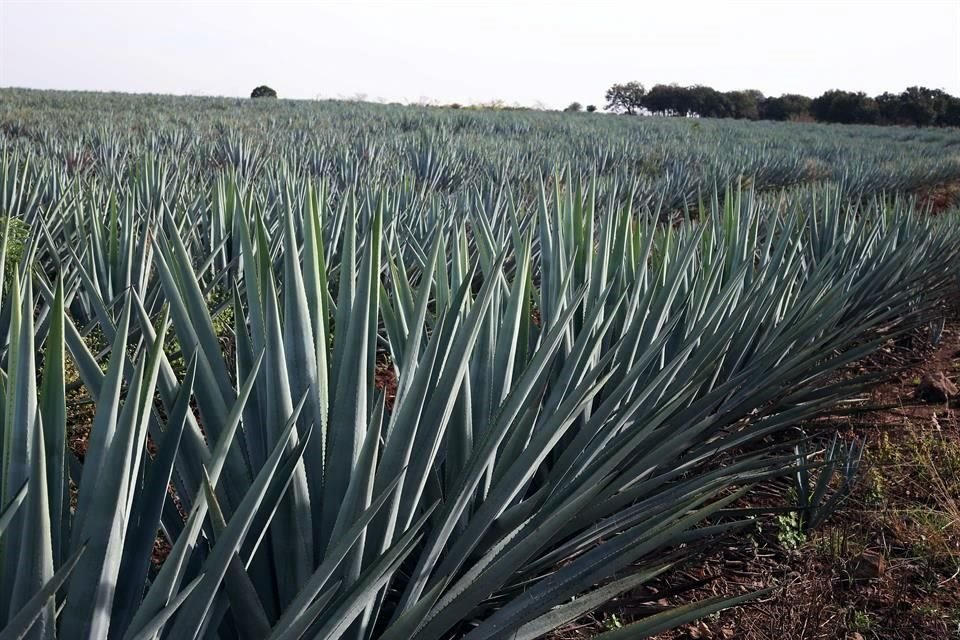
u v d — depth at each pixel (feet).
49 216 19.62
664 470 10.45
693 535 8.27
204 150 53.06
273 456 5.09
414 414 6.45
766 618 9.77
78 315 15.16
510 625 6.48
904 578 10.77
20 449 4.88
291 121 105.29
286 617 5.24
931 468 13.48
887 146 121.29
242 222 6.51
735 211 16.61
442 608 6.40
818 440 14.79
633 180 39.45
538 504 8.32
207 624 5.84
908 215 28.02
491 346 8.25
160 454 5.49
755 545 11.08
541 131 112.98
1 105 117.70
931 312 22.75
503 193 26.58
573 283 11.79
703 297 12.40
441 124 109.50
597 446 8.96
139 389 4.58
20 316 4.80
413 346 6.97
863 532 11.80
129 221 15.16
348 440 6.44
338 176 41.88
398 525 6.97
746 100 268.62
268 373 6.21
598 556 7.13
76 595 4.77
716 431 11.86
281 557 6.24
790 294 16.31
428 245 18.72
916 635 9.66
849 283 19.17
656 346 9.00
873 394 17.66
